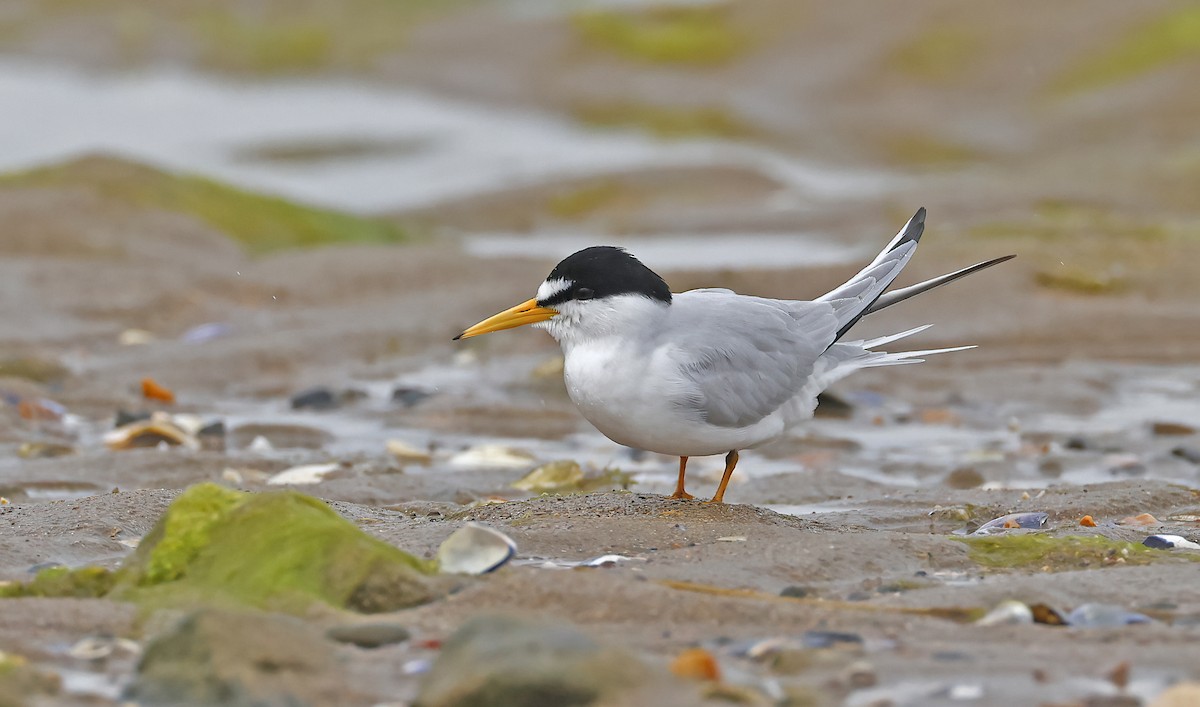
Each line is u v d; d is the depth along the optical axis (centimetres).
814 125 3762
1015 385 1495
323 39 4438
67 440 1274
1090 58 3797
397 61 4306
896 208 2705
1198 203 2703
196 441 1268
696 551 752
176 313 1808
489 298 1836
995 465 1190
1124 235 2167
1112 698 526
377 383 1538
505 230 2939
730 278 1842
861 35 4041
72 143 3672
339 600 655
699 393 816
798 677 557
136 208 2266
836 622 628
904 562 751
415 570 677
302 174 3447
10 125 3809
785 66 4034
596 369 827
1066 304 1800
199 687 539
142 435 1248
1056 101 3684
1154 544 819
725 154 3500
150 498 890
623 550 761
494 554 698
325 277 1956
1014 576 724
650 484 1106
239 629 562
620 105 3934
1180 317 1736
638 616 633
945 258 1975
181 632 559
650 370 817
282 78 4262
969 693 539
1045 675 557
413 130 3819
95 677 566
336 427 1355
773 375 845
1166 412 1402
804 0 4234
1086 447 1262
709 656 545
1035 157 3441
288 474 1114
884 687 546
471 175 3388
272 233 2380
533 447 1285
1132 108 3566
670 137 3716
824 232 2630
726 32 4200
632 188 3083
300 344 1641
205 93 4153
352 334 1688
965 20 4006
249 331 1734
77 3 4669
